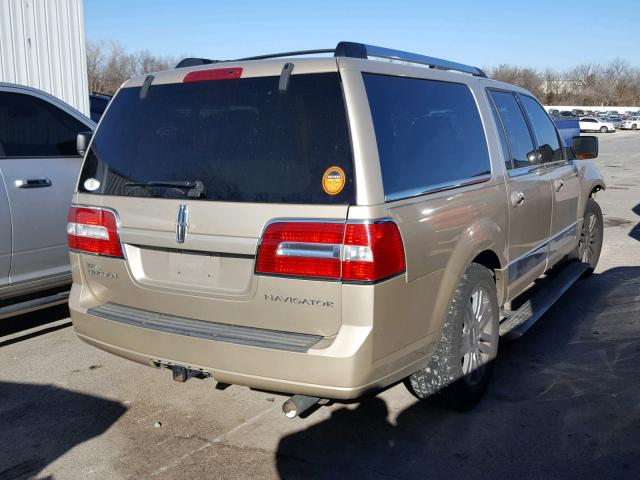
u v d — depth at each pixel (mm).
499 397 4148
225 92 3350
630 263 7762
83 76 9945
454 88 4082
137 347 3459
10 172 4922
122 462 3441
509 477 3258
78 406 4086
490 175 4188
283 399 4188
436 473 3301
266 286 3074
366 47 3486
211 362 3211
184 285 3346
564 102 101750
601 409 3977
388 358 3129
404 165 3285
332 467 3373
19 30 9055
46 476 3314
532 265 4996
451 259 3537
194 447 3586
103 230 3596
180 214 3285
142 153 3535
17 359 4848
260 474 3314
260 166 3152
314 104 3123
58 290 5520
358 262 2910
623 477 3246
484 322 4090
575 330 5395
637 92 107500
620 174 20219
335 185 2973
